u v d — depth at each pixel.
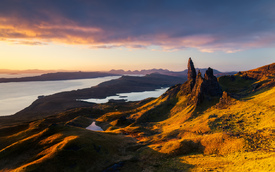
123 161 67.94
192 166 54.97
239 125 87.56
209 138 75.56
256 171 38.56
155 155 71.69
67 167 58.19
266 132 66.94
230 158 55.09
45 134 86.69
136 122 176.88
